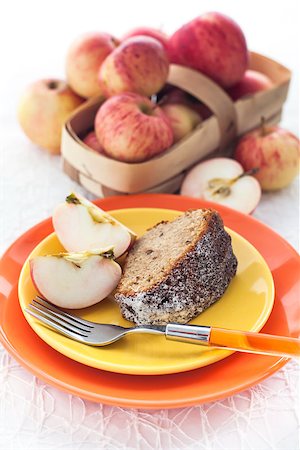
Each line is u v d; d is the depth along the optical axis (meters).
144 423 0.55
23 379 0.58
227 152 0.84
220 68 0.83
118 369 0.54
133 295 0.59
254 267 0.64
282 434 0.54
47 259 0.60
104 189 0.76
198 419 0.55
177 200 0.73
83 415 0.55
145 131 0.73
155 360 0.55
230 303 0.61
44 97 0.85
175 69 0.81
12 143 0.90
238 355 0.57
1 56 1.13
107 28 1.24
